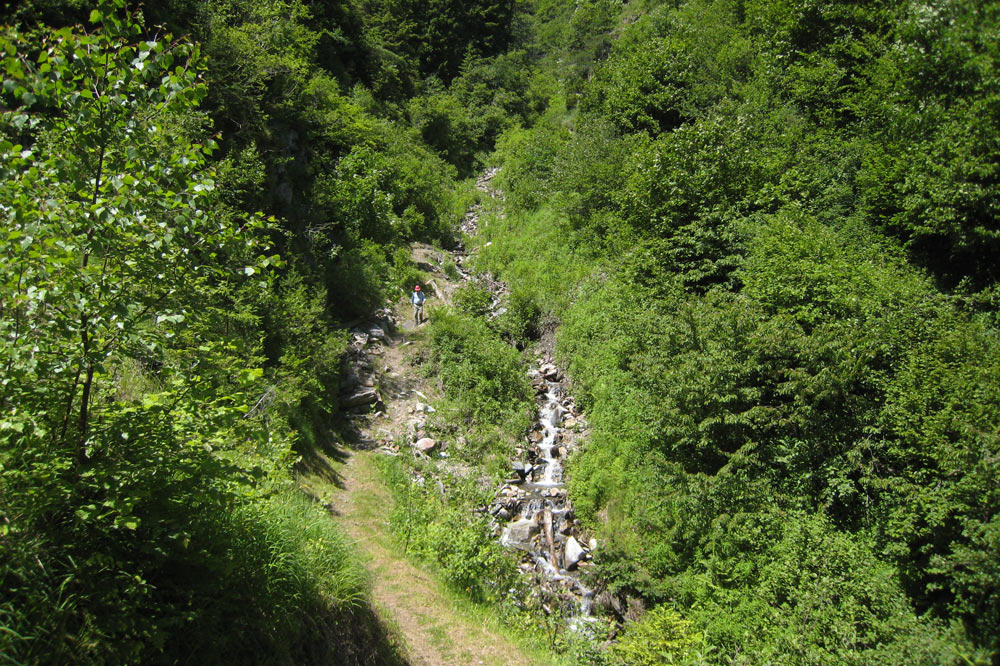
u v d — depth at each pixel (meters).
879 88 16.53
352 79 34.06
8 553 3.74
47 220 3.73
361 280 19.11
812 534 9.05
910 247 14.02
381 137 28.53
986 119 12.55
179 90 4.09
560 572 11.55
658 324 12.58
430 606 8.77
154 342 4.14
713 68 25.38
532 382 17.30
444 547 10.41
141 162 4.07
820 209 15.52
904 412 9.15
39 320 3.89
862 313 10.51
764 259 12.99
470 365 17.09
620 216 20.05
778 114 19.39
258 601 5.37
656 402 11.59
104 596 3.99
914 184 13.26
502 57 46.34
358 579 7.25
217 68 16.09
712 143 17.11
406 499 11.95
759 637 8.59
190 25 15.41
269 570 5.63
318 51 30.64
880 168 14.40
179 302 4.40
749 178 16.16
